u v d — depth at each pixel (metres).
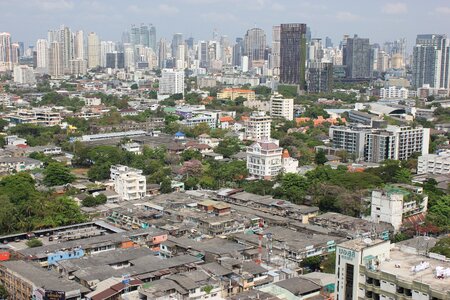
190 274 193.38
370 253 150.62
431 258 156.38
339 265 152.62
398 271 143.62
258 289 190.75
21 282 195.00
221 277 195.88
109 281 191.62
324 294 192.25
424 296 133.50
